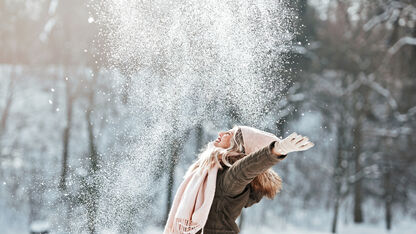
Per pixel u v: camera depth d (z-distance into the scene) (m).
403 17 22.92
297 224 23.09
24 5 20.56
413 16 22.75
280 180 3.00
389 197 24.25
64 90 21.06
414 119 24.52
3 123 21.69
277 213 22.34
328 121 23.14
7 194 17.30
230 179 2.70
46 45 18.98
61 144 20.00
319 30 23.86
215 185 2.78
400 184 24.52
